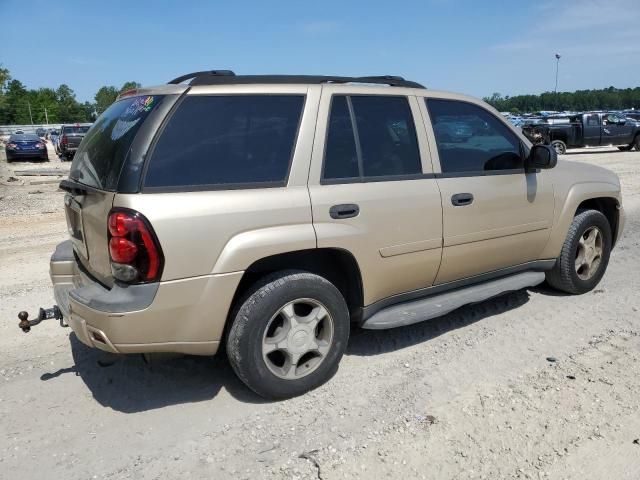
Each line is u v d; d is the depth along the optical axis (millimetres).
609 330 4539
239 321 3373
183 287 3146
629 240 7766
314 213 3508
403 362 4066
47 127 68875
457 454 2980
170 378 3924
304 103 3625
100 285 3420
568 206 5043
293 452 3057
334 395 3629
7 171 19875
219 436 3232
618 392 3535
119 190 3088
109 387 3814
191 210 3141
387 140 3961
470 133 4469
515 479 2781
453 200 4184
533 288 5637
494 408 3400
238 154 3369
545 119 24609
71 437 3248
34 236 8938
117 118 3596
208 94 3361
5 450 3129
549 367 3918
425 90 4297
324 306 3627
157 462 3014
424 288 4258
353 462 2941
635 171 16500
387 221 3828
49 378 3949
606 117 24234
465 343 4359
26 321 3725
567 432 3139
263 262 3471
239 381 3865
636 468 2838
